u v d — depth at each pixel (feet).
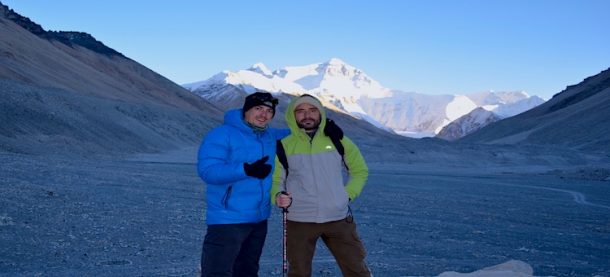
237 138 17.47
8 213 44.80
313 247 19.44
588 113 497.87
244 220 17.42
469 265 38.34
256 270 18.54
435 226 60.64
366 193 96.27
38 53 320.50
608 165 283.38
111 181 78.54
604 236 60.59
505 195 110.63
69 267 31.96
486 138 615.98
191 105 522.06
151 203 61.62
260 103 17.60
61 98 199.82
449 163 259.60
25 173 71.26
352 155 19.40
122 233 43.14
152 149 200.44
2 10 446.19
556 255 46.37
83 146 154.81
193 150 228.63
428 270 35.24
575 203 100.89
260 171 16.74
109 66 487.20
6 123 141.90
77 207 52.42
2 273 29.71
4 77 208.03
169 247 39.73
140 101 325.83
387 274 33.12
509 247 49.16
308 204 18.71
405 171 201.57
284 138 19.17
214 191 17.51
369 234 51.62
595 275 37.22
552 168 254.27
